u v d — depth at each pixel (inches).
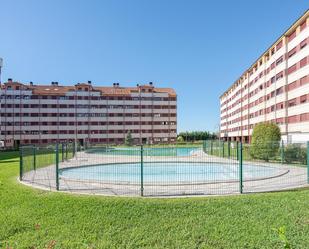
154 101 3631.9
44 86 3619.6
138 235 307.6
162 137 3617.1
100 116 3533.5
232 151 956.0
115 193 442.0
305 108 1546.5
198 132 3976.4
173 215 349.4
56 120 3457.2
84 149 1428.4
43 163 827.4
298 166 704.4
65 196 422.9
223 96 4192.9
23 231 326.0
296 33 1663.4
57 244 292.8
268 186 497.7
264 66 2206.0
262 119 2257.6
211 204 376.5
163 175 672.4
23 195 441.7
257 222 326.0
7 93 3373.5
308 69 1512.1
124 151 1040.8
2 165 909.2
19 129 3383.4
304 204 372.2
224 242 288.5
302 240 283.6
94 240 301.0
